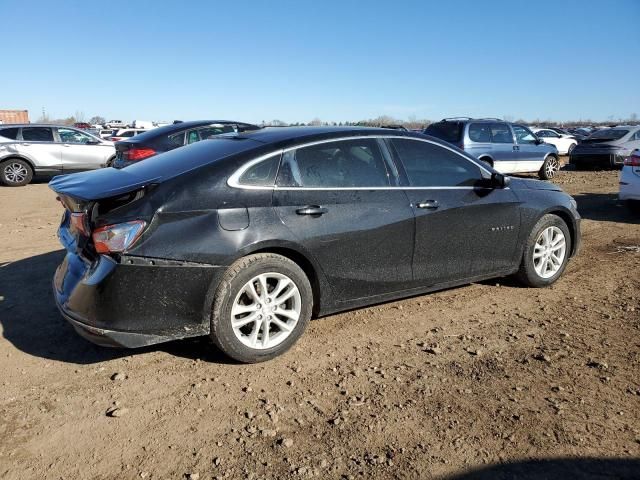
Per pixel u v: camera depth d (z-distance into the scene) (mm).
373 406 3152
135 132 28859
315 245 3805
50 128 14484
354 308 4312
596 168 17844
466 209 4535
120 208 3348
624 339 4031
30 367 3631
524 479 2525
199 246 3391
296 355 3807
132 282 3275
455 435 2863
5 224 8406
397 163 4328
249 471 2600
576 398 3215
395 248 4191
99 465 2656
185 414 3082
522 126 14773
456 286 4816
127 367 3635
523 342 4008
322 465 2639
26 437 2881
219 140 4262
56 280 3820
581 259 6242
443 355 3809
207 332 3525
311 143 3975
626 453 2707
